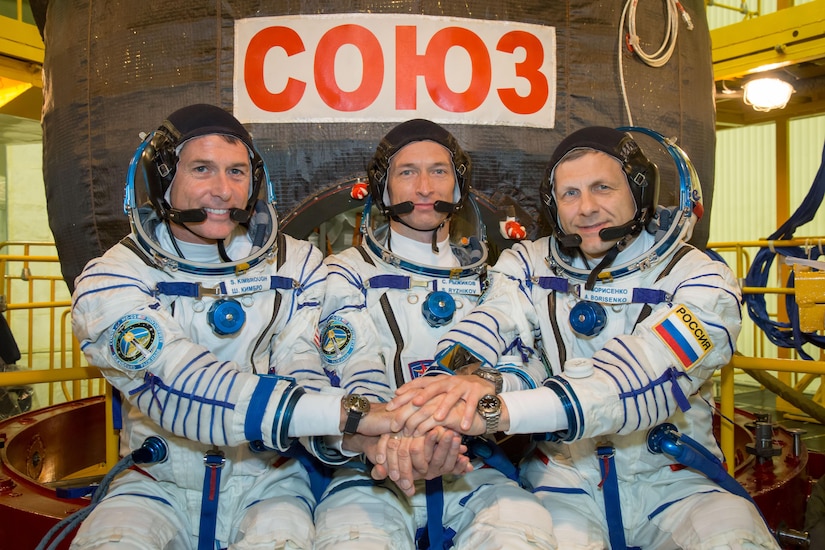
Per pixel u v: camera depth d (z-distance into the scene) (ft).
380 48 7.69
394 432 5.39
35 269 30.89
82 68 8.35
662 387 5.50
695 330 5.53
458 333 6.31
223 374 5.33
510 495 5.54
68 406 11.85
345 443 5.69
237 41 7.79
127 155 8.04
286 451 5.75
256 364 6.28
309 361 6.25
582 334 6.29
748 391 23.53
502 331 6.45
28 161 32.12
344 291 6.66
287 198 7.89
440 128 6.91
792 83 18.39
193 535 5.80
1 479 8.02
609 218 6.12
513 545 4.99
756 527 5.24
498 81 7.93
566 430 5.42
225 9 7.79
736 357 8.18
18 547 7.05
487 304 6.64
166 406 5.30
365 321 6.63
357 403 5.37
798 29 16.17
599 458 5.93
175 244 5.97
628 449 6.00
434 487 5.85
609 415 5.38
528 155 8.09
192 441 5.75
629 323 6.21
